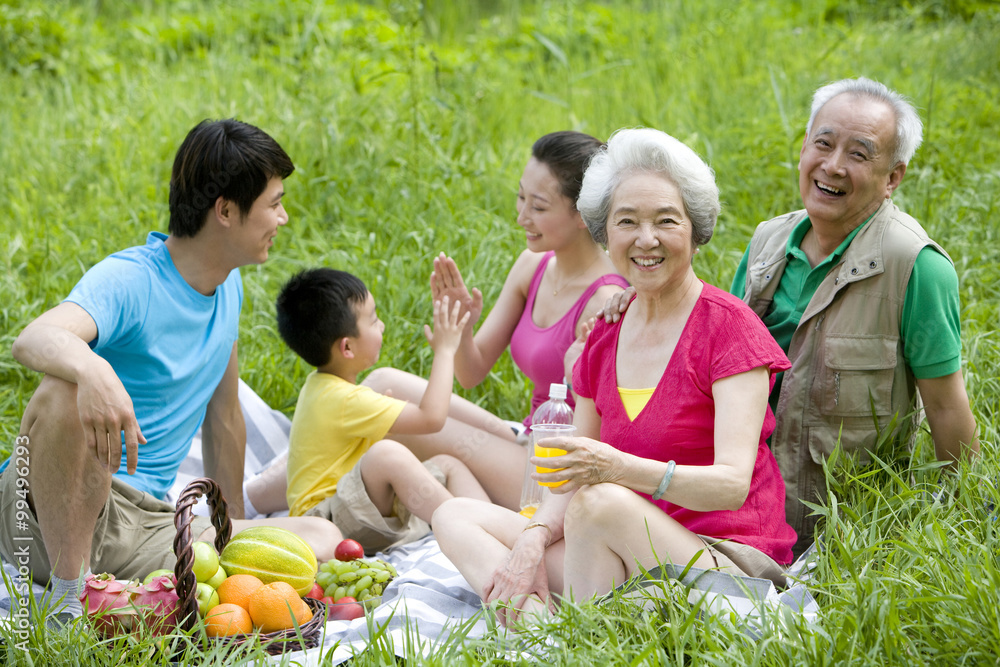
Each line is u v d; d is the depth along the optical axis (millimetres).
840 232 3373
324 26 9977
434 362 3904
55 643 2715
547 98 8164
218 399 3889
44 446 2953
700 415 2922
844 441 3332
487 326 4266
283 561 3053
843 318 3305
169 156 7305
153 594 2848
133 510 3324
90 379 2846
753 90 8156
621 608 2730
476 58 10023
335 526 3574
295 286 3887
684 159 2891
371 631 2717
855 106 3230
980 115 7414
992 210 5660
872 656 2412
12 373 5000
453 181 6676
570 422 3609
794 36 9656
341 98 7660
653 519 2766
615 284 3820
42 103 8367
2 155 7348
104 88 8898
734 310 2900
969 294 4906
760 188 6465
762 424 3002
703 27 10031
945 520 2959
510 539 3213
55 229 6281
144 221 6535
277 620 2879
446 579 3312
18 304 5332
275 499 4195
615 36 10422
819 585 2789
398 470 3611
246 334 5199
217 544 3174
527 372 4074
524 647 2652
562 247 3869
